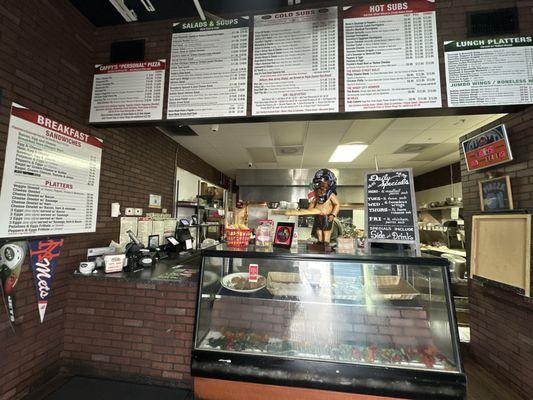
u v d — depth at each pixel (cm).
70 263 219
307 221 596
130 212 300
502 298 212
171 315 200
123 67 227
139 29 230
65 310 215
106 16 227
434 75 188
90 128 238
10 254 171
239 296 190
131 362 204
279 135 402
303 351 168
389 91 192
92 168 242
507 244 205
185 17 225
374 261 167
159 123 225
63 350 213
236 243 211
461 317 328
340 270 181
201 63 216
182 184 458
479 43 186
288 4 208
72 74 218
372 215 188
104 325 210
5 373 169
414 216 176
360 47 197
